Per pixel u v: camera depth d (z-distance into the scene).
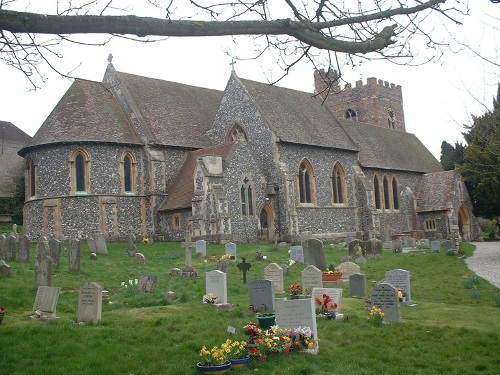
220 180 37.44
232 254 30.45
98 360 10.96
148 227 40.03
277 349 11.30
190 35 5.21
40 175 38.56
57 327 13.71
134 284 21.30
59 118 39.06
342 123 54.03
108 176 38.94
